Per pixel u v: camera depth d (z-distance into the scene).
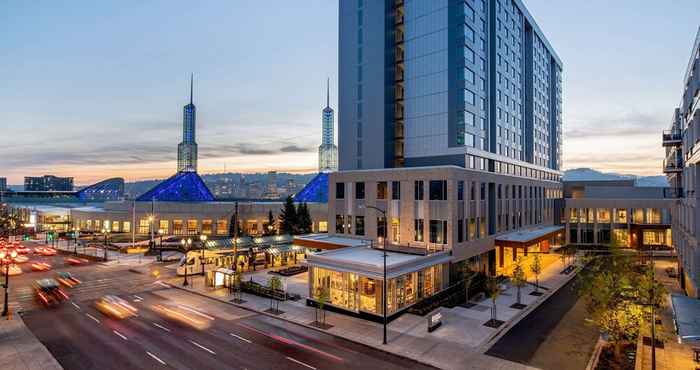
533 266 42.22
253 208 101.69
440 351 25.62
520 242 48.50
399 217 46.41
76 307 36.03
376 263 32.84
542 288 43.19
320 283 35.94
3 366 23.31
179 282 46.66
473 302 37.25
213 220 98.62
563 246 73.50
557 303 37.38
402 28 58.41
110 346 26.47
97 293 41.66
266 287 40.47
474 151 52.47
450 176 42.38
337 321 31.73
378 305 31.89
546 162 86.31
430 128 53.94
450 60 52.47
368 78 58.47
